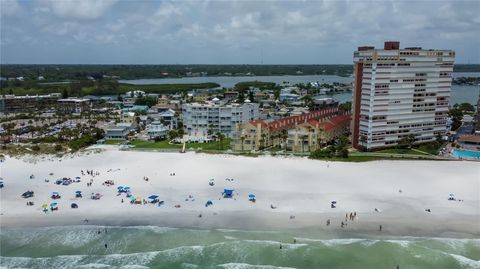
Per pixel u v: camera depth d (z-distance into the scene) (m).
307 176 129.25
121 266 79.94
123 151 168.38
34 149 168.50
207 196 112.50
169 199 110.69
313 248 85.50
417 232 91.62
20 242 89.62
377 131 168.62
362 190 115.94
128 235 92.25
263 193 114.25
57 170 139.75
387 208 103.38
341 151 155.38
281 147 175.00
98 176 132.12
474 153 154.75
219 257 82.94
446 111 181.75
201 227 95.12
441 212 101.19
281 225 95.19
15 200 111.31
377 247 85.62
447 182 122.44
